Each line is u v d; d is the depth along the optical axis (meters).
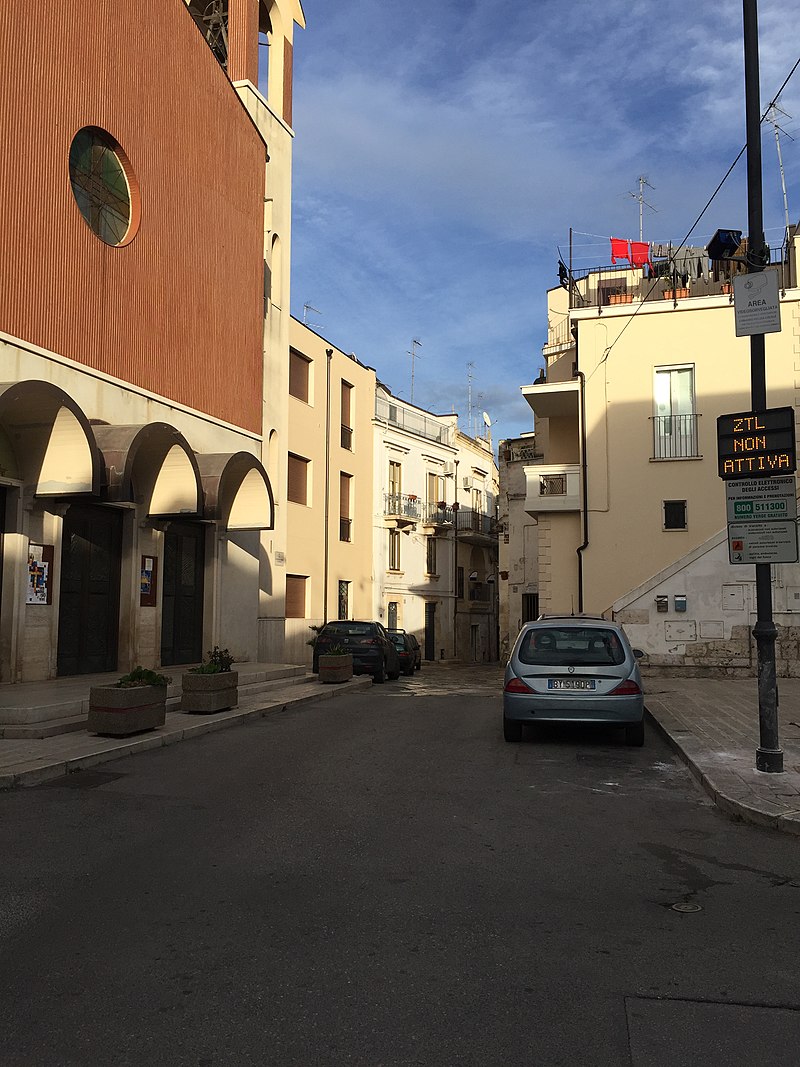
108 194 15.10
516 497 34.50
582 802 7.56
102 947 4.16
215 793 7.64
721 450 8.51
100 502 13.18
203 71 18.23
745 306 8.56
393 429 39.28
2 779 7.76
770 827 6.70
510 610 34.25
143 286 15.77
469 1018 3.47
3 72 12.42
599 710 10.11
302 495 31.62
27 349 12.70
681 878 5.45
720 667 18.05
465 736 11.27
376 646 21.92
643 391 23.02
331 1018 3.45
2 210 12.34
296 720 12.79
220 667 12.81
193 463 14.74
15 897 4.88
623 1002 3.65
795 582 17.91
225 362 18.81
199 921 4.52
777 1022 3.49
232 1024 3.40
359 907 4.77
